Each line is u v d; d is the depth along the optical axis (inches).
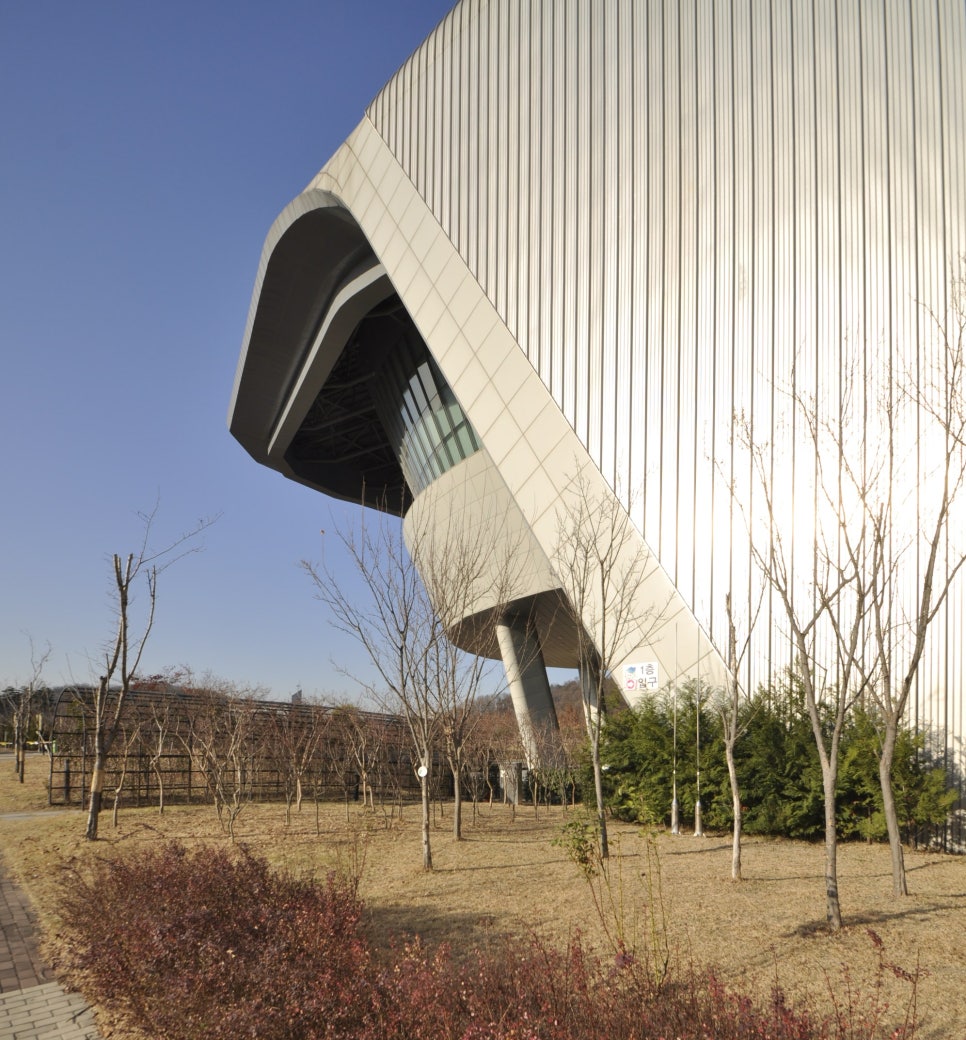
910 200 581.6
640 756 616.1
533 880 416.2
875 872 410.6
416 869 465.7
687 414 674.8
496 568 1043.3
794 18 654.5
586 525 701.9
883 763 353.4
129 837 626.8
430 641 518.3
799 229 631.2
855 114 614.5
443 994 193.3
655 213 725.9
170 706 921.5
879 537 350.3
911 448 546.3
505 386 828.0
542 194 826.2
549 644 1432.1
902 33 599.5
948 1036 200.4
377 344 1354.6
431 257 950.4
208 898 277.0
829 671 544.1
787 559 589.0
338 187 1132.5
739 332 652.7
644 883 386.6
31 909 413.7
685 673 629.0
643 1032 171.5
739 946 279.6
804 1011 178.9
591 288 765.3
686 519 657.0
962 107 567.5
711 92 698.8
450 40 977.5
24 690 1505.9
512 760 1130.7
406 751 930.1
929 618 346.6
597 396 742.5
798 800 520.7
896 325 574.2
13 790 1008.2
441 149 964.6
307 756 844.0
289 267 1235.9
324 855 527.5
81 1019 257.8
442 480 1209.4
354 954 226.8
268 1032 179.9
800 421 602.5
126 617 652.1
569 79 817.5
